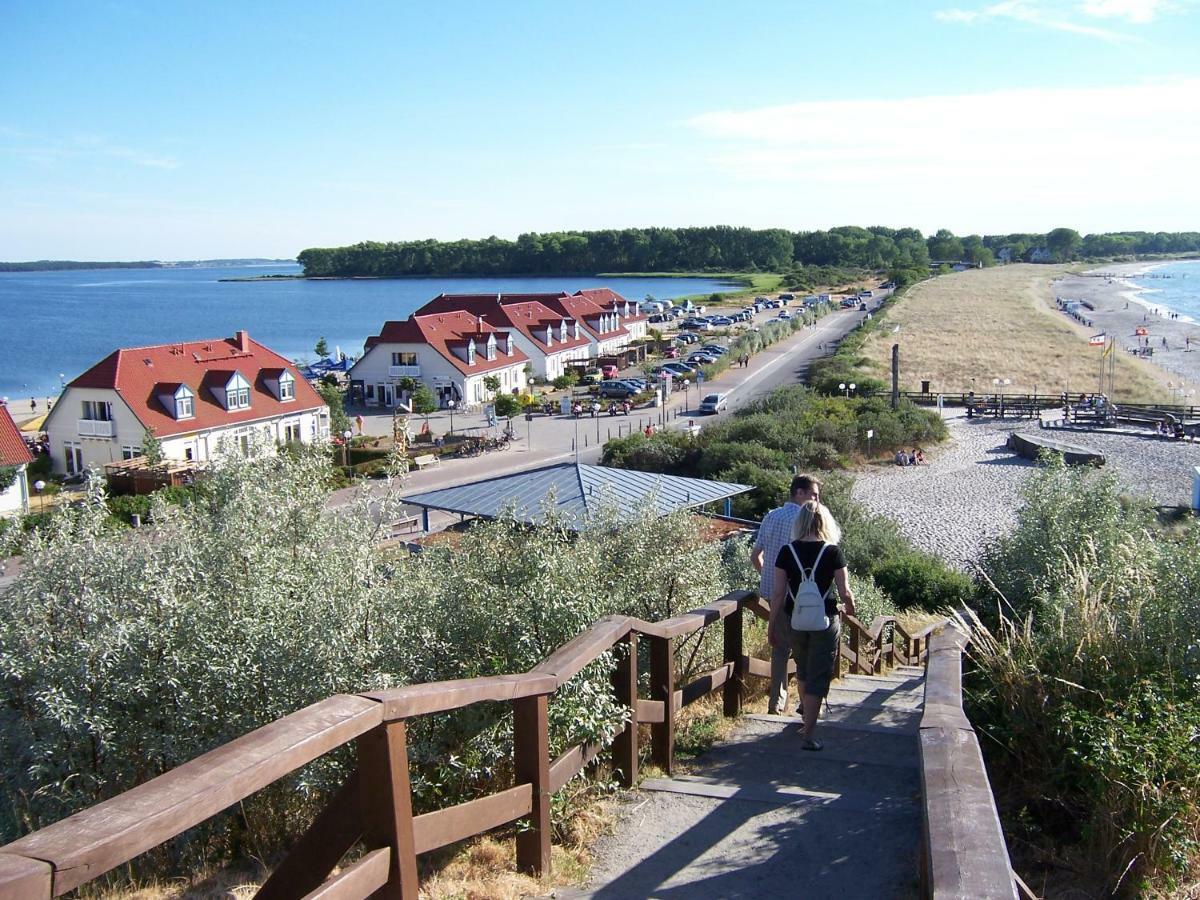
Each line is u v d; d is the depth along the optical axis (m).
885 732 6.79
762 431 44.53
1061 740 4.80
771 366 79.50
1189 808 4.07
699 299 149.88
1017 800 4.92
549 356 76.50
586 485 21.00
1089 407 56.19
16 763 6.37
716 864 4.52
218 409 47.84
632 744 5.45
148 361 47.28
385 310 179.12
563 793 4.97
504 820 4.03
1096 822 4.31
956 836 2.88
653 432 48.16
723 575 13.07
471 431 55.31
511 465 45.69
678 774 5.88
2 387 89.69
